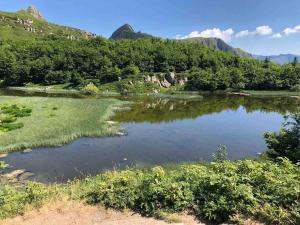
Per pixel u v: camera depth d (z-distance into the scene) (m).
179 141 35.38
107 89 103.56
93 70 123.38
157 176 13.55
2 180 22.97
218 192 11.43
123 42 160.75
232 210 10.59
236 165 13.36
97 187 14.47
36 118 43.50
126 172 16.42
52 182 22.66
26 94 91.06
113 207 12.73
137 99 80.69
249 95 95.19
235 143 34.88
